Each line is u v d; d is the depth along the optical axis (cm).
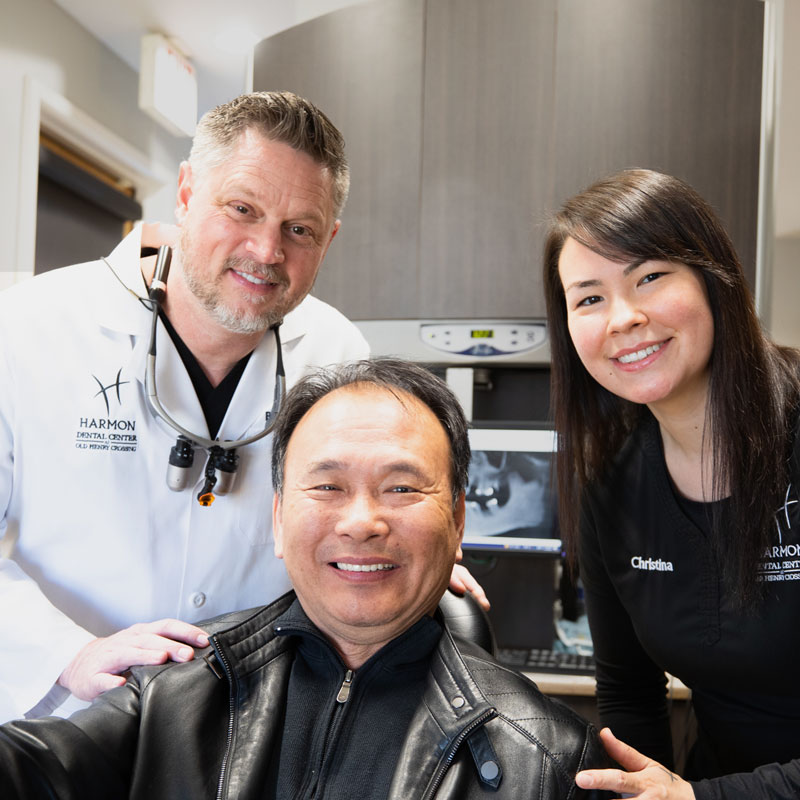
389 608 91
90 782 84
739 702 121
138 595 123
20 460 120
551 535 194
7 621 112
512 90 208
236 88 358
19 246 284
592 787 82
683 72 203
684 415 113
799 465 106
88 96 324
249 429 128
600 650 142
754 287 204
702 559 116
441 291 212
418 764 86
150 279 127
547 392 229
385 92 215
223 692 97
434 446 95
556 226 113
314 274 117
